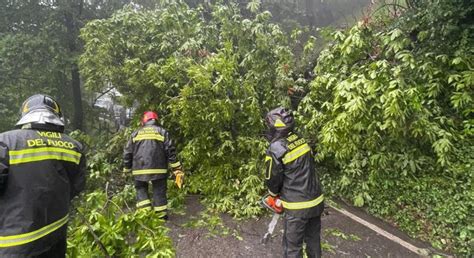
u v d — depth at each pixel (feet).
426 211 11.52
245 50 17.07
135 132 12.42
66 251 6.12
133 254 6.60
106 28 17.04
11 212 4.89
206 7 22.44
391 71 11.42
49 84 24.48
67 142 5.82
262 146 14.96
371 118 11.56
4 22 23.04
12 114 22.49
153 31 17.51
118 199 13.44
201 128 15.89
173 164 12.46
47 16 23.95
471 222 10.30
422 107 11.05
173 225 12.33
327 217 12.68
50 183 5.20
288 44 18.67
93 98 30.76
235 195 14.16
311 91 14.70
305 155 8.04
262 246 10.62
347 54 13.12
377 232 11.50
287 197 7.98
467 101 10.88
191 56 16.60
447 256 10.04
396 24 13.70
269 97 16.19
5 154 4.87
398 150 12.54
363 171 13.66
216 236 11.37
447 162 10.89
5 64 21.74
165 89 16.74
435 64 11.74
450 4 11.30
